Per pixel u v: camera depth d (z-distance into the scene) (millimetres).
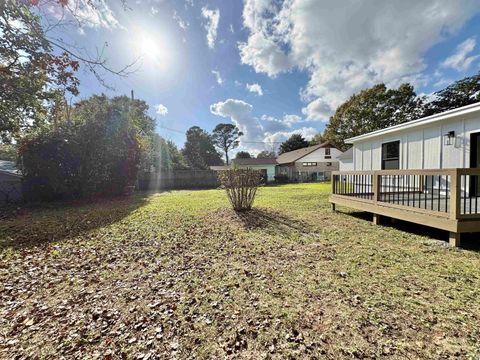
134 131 13438
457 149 5984
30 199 10406
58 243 4434
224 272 3000
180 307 2254
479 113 5441
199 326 1976
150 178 18469
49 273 3133
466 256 3311
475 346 1644
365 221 5691
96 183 11344
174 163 26594
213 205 8547
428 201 5273
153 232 5004
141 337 1864
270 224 5477
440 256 3338
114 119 12023
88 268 3271
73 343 1815
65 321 2096
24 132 10969
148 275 2986
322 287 2541
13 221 6652
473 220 3604
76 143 10602
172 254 3699
